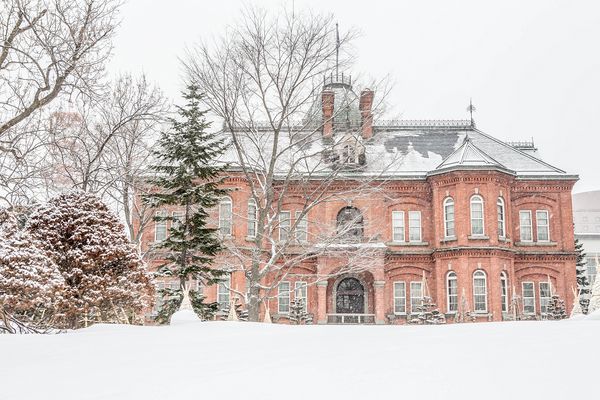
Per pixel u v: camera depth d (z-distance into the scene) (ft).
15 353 35.68
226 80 87.66
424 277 124.77
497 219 126.52
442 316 116.37
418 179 133.28
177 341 40.19
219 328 50.26
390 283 131.44
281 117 89.30
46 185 78.02
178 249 79.97
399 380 22.22
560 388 19.85
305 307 128.77
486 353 26.84
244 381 23.61
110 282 61.36
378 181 131.13
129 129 105.40
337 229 99.60
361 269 106.63
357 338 36.73
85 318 62.39
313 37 87.66
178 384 23.88
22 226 72.08
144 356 32.78
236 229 121.80
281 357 29.40
